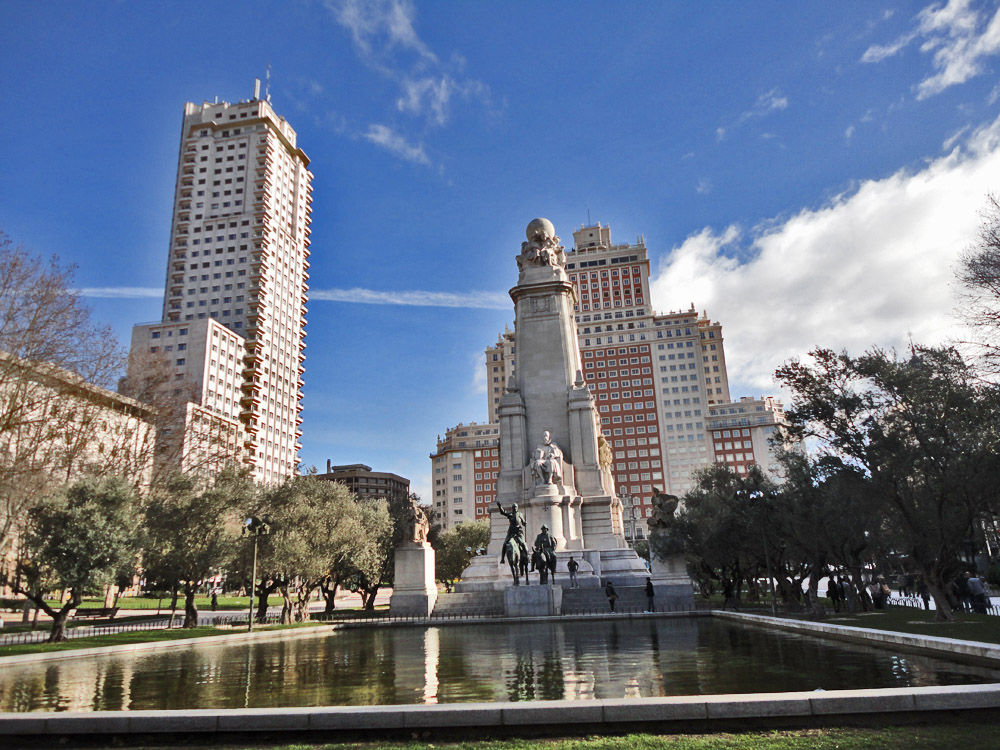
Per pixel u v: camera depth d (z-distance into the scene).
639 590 42.53
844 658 16.91
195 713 10.10
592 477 53.25
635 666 16.56
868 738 9.07
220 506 39.38
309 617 46.91
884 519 34.06
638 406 148.00
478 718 9.91
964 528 25.89
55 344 31.97
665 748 8.74
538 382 57.25
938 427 26.47
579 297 157.75
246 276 134.62
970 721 9.96
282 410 138.50
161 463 46.38
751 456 142.38
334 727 9.98
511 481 53.72
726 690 12.84
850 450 28.88
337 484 52.53
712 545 44.16
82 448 36.22
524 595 38.34
